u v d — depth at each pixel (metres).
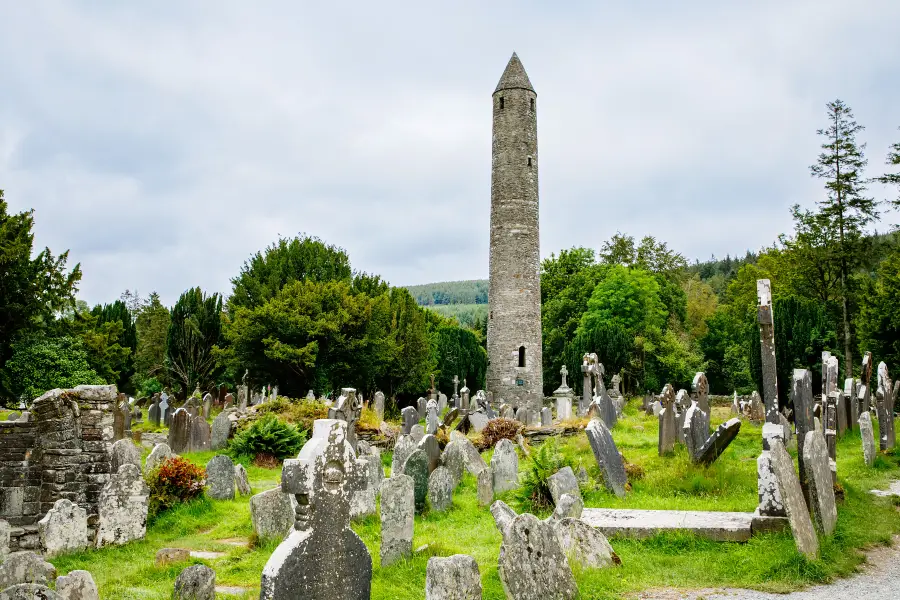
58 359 33.41
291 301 38.97
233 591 9.47
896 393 29.41
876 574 8.69
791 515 8.85
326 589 7.01
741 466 15.48
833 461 11.98
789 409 26.66
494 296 39.88
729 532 10.00
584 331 53.19
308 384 39.19
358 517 13.12
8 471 13.80
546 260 66.81
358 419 24.39
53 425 13.82
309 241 47.84
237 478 16.86
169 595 9.29
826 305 44.25
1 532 10.74
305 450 7.12
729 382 55.56
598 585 8.46
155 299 67.44
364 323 39.72
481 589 7.62
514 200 39.81
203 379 46.88
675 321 63.59
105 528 12.38
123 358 48.53
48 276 34.44
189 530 13.54
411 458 13.61
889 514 11.23
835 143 43.62
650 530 10.27
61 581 7.61
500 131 40.47
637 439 21.83
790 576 8.48
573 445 19.88
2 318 33.09
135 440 24.98
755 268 58.94
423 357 45.00
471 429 27.50
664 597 8.13
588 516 11.12
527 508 13.09
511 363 38.94
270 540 12.00
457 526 12.79
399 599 8.70
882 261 44.91
